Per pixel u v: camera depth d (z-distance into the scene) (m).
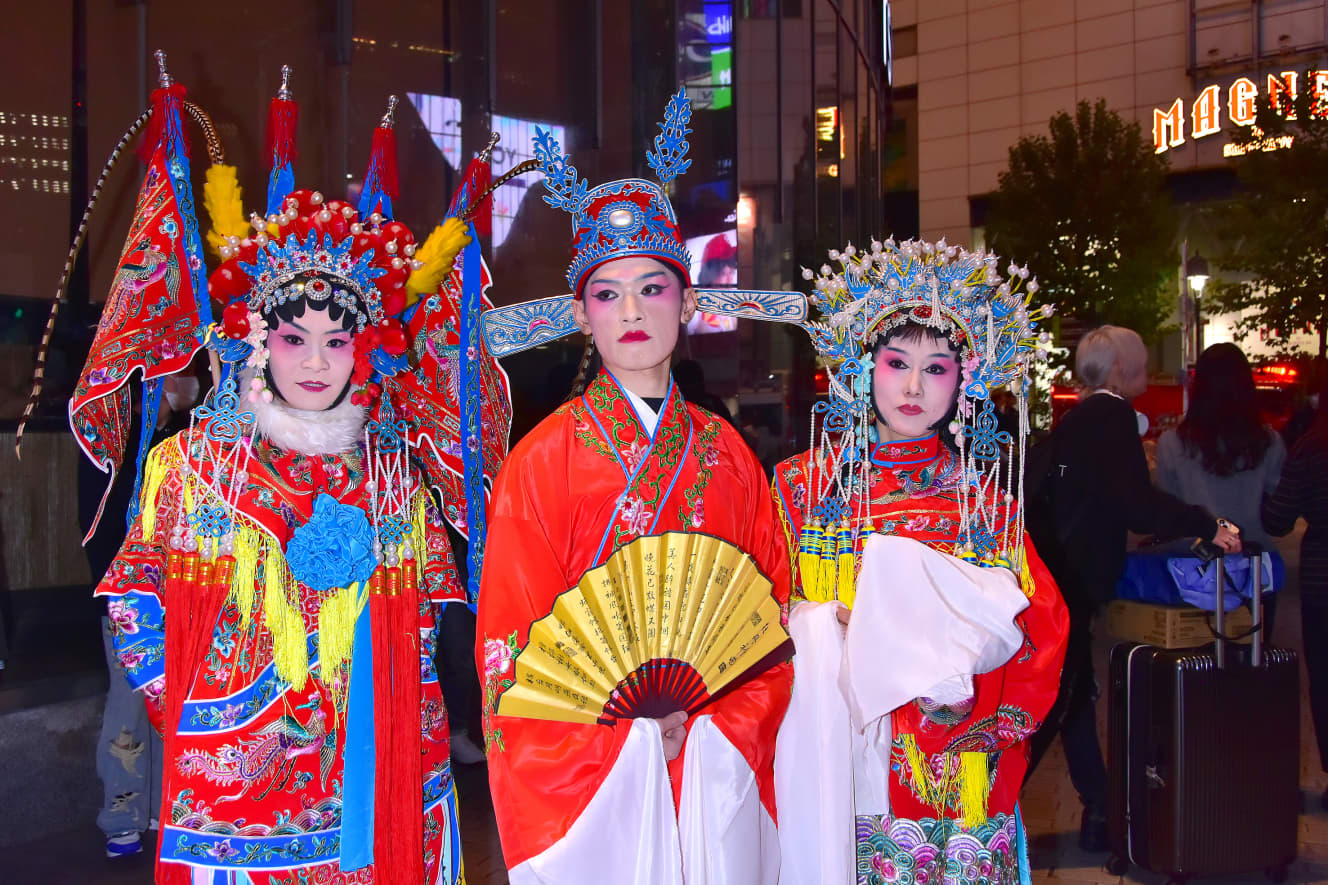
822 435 2.29
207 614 1.94
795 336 8.35
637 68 7.22
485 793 4.37
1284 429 13.92
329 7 5.99
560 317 2.33
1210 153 27.17
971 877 2.15
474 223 2.53
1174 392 20.12
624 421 2.01
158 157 2.23
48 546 5.13
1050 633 2.20
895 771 2.15
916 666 2.03
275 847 1.93
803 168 8.54
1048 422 20.27
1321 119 18.95
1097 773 3.65
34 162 5.08
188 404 3.70
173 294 2.19
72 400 2.07
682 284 2.10
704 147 7.56
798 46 8.45
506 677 1.90
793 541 2.28
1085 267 21.23
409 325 2.45
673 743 1.91
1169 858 3.27
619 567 1.83
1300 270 19.34
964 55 29.00
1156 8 27.19
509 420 2.67
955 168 29.22
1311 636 4.08
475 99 6.55
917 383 2.21
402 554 2.12
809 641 2.10
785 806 2.09
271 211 2.33
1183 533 3.38
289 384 2.05
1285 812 3.33
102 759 3.72
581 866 1.82
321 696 1.99
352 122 6.09
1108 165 21.22
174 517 1.99
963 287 2.21
